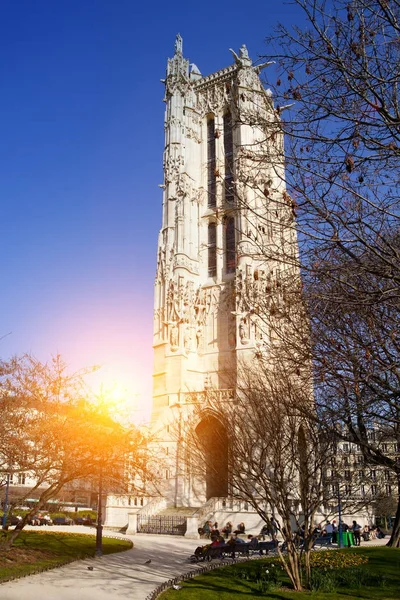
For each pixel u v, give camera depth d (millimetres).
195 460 46656
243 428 26875
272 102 12648
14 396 25734
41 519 50875
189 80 70562
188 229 62969
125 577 21641
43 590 18203
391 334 11820
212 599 16953
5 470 24828
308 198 10859
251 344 52438
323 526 41406
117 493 50719
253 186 12805
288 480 20953
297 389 19938
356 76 9883
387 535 59219
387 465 15586
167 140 68688
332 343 12336
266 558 28391
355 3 10523
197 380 57594
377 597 17328
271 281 17031
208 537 40875
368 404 12883
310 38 10828
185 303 59344
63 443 25094
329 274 11148
